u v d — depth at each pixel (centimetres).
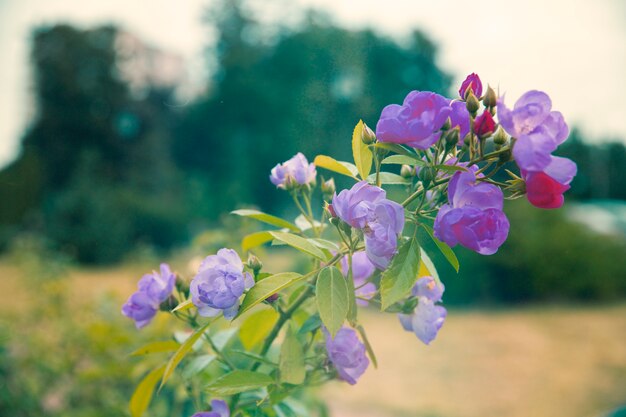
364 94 3372
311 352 151
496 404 663
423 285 134
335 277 114
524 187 112
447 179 119
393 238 109
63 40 2992
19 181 2186
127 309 145
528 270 1191
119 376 288
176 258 553
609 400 688
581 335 973
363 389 690
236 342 182
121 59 3128
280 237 121
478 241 105
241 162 3247
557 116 107
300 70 3422
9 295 569
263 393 150
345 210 112
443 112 113
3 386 336
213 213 2005
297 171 154
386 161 130
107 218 1811
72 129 2947
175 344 154
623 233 1512
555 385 734
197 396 173
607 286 1230
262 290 114
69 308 446
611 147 2425
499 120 108
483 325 1029
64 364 344
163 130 3275
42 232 1844
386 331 968
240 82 3466
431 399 668
